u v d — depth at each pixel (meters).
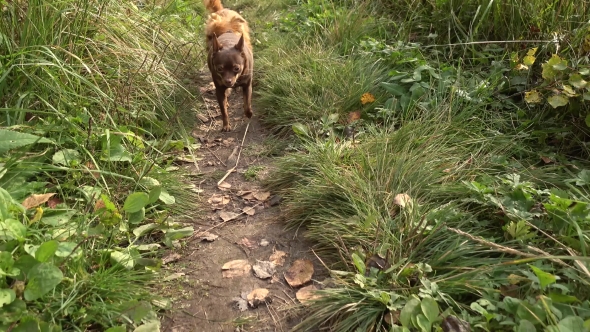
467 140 3.18
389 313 2.10
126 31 4.19
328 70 4.20
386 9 5.12
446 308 2.09
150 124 3.77
